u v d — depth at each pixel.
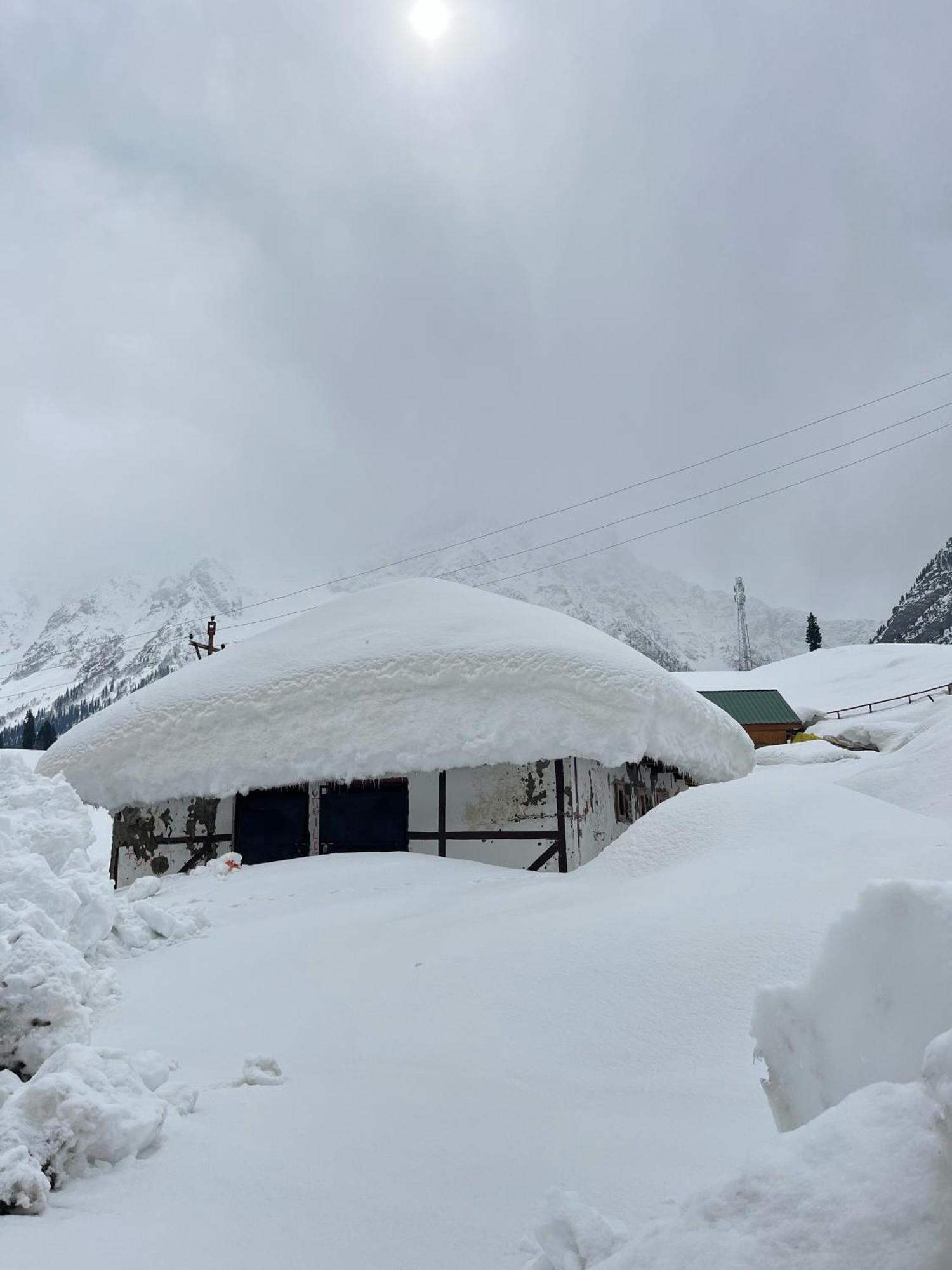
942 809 10.18
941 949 2.45
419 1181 3.50
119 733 13.78
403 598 14.91
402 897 9.05
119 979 7.46
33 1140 3.57
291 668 13.39
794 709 50.47
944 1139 1.90
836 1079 2.80
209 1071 5.14
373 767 12.41
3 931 5.66
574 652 12.30
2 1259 2.87
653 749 12.35
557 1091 4.62
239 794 13.51
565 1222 2.51
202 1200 3.37
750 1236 1.95
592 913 6.88
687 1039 4.99
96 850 25.95
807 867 6.84
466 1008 5.73
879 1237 1.84
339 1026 5.77
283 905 9.58
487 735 12.06
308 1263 2.84
